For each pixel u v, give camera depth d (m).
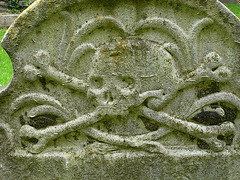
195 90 1.87
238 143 1.95
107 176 1.96
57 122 1.90
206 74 1.80
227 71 1.81
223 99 1.85
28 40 1.75
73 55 1.77
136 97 1.81
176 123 1.87
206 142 1.92
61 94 1.86
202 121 1.90
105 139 1.90
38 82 1.84
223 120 1.90
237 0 8.54
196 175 1.97
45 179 1.96
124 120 1.91
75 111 1.88
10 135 1.90
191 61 1.80
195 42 1.77
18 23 1.70
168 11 1.72
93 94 1.81
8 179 1.97
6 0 6.94
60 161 1.92
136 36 1.77
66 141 1.94
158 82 1.82
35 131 1.88
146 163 1.94
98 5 1.70
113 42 1.77
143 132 1.93
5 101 1.86
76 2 1.66
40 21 1.70
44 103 1.86
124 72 1.78
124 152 1.93
